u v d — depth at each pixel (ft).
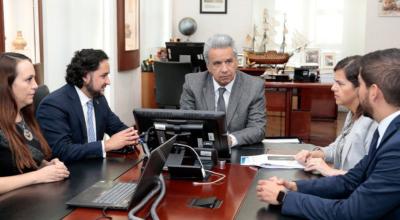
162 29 25.29
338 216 4.52
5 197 5.33
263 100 8.83
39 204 5.10
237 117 8.62
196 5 25.93
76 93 7.97
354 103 6.61
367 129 6.37
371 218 4.38
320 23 25.07
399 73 4.31
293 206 4.82
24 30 10.13
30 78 6.36
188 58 19.85
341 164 6.91
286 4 25.21
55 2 11.71
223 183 6.01
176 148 6.50
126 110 16.72
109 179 6.10
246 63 21.68
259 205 5.18
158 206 5.11
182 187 5.84
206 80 8.98
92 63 7.80
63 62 12.28
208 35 26.05
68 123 7.72
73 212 4.88
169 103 18.84
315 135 19.11
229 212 4.96
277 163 6.88
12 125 6.16
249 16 25.48
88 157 7.20
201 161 6.47
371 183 4.38
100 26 14.65
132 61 16.78
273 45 25.49
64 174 6.08
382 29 22.08
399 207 4.32
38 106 7.75
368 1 22.00
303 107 16.97
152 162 5.00
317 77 17.26
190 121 6.54
